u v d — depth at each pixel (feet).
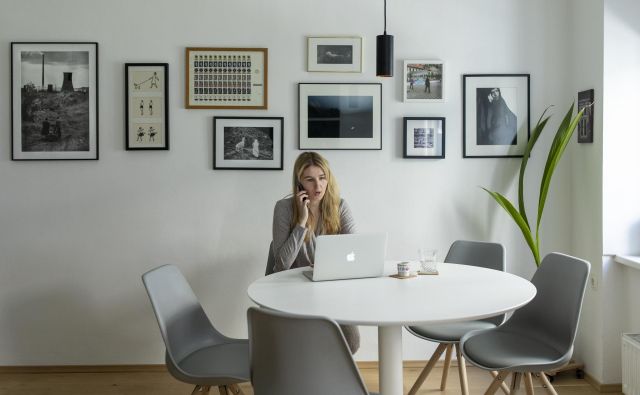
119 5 11.46
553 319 8.14
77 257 11.60
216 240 11.66
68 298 11.62
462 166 11.77
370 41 11.62
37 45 11.37
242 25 11.56
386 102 11.69
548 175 10.82
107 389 10.78
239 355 7.96
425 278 8.20
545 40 11.73
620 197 10.52
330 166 11.69
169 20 11.50
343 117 11.62
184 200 11.62
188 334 8.27
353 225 9.55
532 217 11.82
